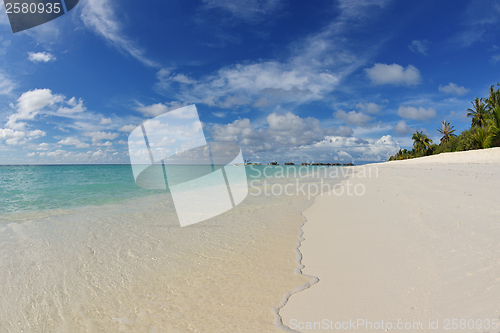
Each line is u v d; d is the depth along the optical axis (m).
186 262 3.35
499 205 3.87
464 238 3.02
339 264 3.07
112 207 7.00
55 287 2.71
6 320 2.17
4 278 2.88
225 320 2.15
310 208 6.70
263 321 2.12
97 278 2.91
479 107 34.56
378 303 2.18
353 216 5.12
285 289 2.63
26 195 9.28
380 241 3.55
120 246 3.93
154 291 2.64
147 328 2.07
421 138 50.44
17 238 4.28
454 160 22.81
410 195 5.94
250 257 3.50
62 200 8.23
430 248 2.99
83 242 4.09
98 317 2.22
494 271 2.21
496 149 21.38
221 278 2.91
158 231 4.72
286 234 4.51
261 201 7.82
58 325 2.11
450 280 2.27
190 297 2.53
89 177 16.83
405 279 2.47
